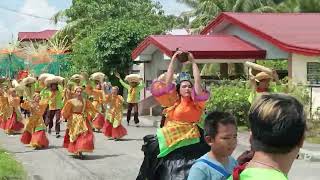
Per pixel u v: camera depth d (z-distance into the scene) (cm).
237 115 1948
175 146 662
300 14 2606
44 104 1600
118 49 2886
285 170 288
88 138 1373
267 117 281
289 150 282
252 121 288
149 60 2684
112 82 2927
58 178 1127
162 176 659
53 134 1948
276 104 282
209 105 1948
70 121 1391
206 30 2631
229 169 445
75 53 3297
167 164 657
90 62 3028
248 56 2309
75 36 4094
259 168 287
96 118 1969
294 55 2141
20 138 1778
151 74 2703
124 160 1357
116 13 4003
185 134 664
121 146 1603
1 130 2136
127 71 2928
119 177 1145
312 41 2128
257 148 288
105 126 1767
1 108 2067
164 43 2358
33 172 1189
